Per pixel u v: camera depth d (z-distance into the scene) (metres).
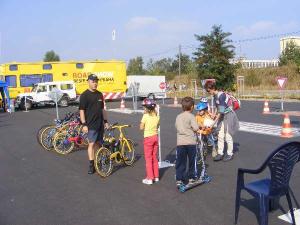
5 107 32.34
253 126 16.69
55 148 11.63
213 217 5.81
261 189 5.17
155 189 7.38
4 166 10.05
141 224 5.64
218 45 39.50
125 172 8.87
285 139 13.05
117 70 38.53
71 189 7.64
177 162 7.20
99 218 5.96
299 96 38.75
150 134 7.71
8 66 35.06
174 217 5.87
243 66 62.84
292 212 5.38
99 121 8.77
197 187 7.41
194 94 47.31
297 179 7.85
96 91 8.77
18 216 6.19
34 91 34.22
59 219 5.99
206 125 9.65
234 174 8.39
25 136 15.95
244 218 5.73
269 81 57.53
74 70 37.00
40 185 8.04
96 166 8.39
